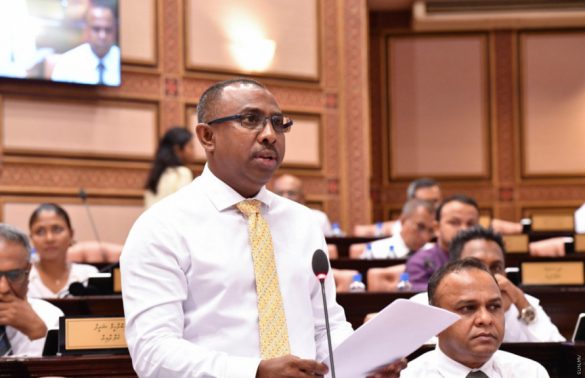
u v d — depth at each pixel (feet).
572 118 87.10
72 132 59.41
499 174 86.84
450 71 86.94
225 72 65.57
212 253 16.08
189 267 16.03
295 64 68.39
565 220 57.67
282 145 16.58
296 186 55.11
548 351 22.98
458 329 19.94
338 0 70.33
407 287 36.70
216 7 65.62
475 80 87.45
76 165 59.41
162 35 63.26
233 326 15.89
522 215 86.58
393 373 16.34
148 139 62.18
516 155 86.84
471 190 86.84
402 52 87.61
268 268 16.24
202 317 15.85
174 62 63.67
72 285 31.99
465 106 87.40
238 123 16.33
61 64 58.18
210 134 16.72
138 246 16.01
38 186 58.18
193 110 64.03
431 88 87.45
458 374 20.30
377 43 87.61
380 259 42.22
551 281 37.37
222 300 15.93
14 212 57.31
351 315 32.01
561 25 87.35
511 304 27.81
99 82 59.31
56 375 20.98
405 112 87.45
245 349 15.81
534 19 85.40
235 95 16.49
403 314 15.11
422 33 87.20
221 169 16.66
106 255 47.14
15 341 26.73
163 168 49.52
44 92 58.54
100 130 60.39
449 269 20.53
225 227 16.42
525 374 20.83
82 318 22.27
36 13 57.52
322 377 14.98
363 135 70.08
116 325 22.38
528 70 87.35
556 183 86.74
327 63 69.72
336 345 16.80
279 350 15.76
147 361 15.31
